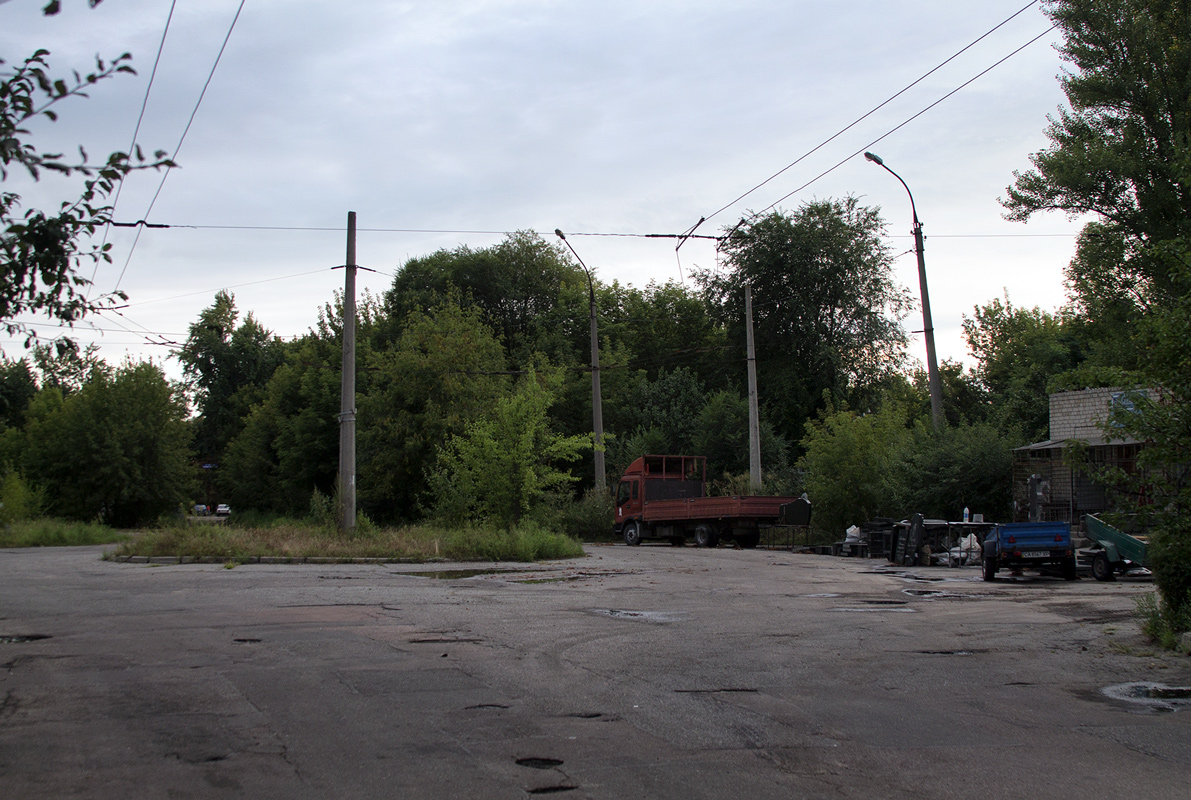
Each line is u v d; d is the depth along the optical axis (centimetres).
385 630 965
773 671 784
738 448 4291
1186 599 970
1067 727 606
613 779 471
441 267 6303
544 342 5506
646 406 4938
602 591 1461
